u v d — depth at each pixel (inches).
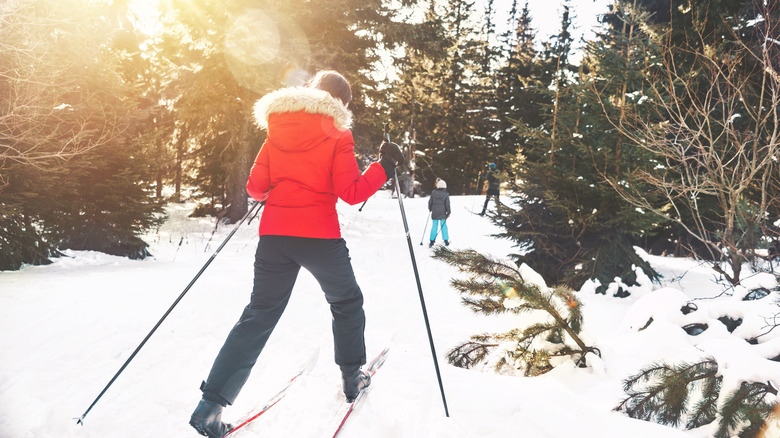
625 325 151.6
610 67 250.5
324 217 92.4
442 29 672.4
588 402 111.2
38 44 260.4
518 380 122.9
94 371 119.5
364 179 94.1
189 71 558.9
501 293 136.8
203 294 195.0
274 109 94.7
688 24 365.4
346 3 593.9
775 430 90.9
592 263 251.4
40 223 336.5
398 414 98.7
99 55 356.5
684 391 102.9
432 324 187.3
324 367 131.0
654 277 261.6
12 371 115.5
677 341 128.2
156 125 468.8
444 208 433.1
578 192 258.4
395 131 660.7
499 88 1307.8
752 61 240.8
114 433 92.4
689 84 215.3
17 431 90.4
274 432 93.9
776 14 198.5
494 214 284.0
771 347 110.3
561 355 133.3
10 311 157.8
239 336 89.4
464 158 1228.5
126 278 231.8
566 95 266.5
